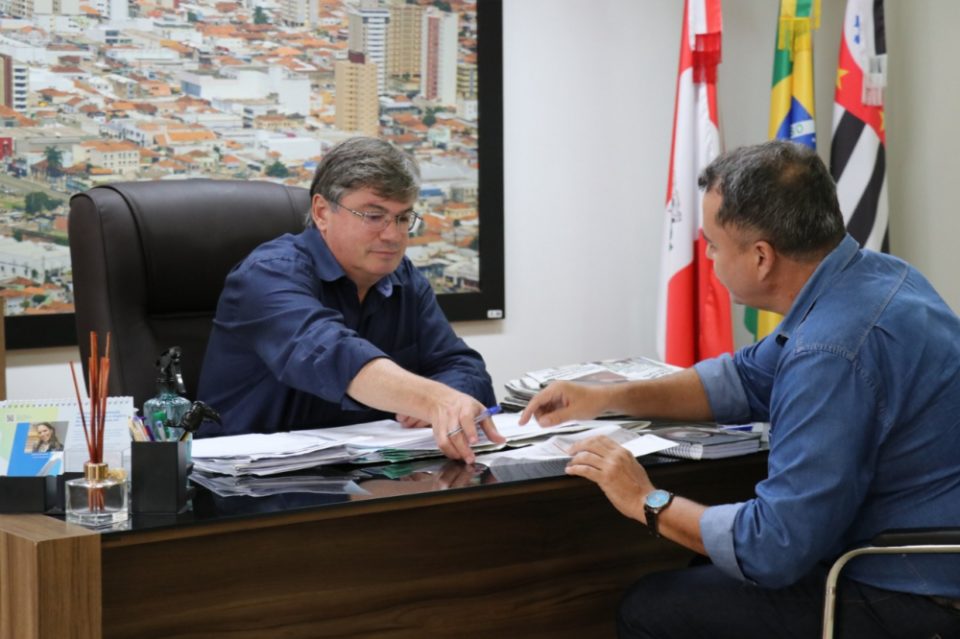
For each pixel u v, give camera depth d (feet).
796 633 5.38
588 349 12.78
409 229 7.06
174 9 10.32
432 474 5.50
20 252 9.84
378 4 11.23
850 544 5.31
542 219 12.38
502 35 11.91
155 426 5.13
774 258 5.38
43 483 4.84
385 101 11.39
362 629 5.68
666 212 12.07
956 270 12.39
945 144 12.45
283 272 6.82
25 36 9.73
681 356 12.03
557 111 12.36
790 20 11.97
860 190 12.02
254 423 7.06
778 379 5.23
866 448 5.04
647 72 12.85
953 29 12.29
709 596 5.56
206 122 10.55
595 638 6.47
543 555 6.23
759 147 5.46
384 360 6.11
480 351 12.14
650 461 5.88
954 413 5.16
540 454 5.92
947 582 5.10
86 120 10.02
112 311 7.36
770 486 5.03
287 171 10.97
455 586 5.94
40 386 10.00
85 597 4.43
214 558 5.25
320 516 4.91
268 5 10.73
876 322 5.12
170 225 7.57
